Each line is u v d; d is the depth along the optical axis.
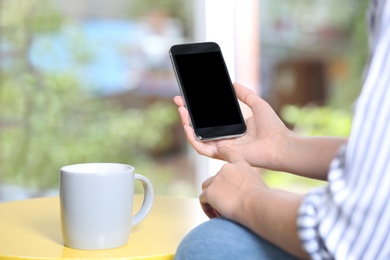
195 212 1.39
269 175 3.29
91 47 3.17
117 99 3.21
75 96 3.16
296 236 0.87
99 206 1.12
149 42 3.21
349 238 0.81
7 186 3.13
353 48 3.37
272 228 0.91
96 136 3.18
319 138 1.21
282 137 1.23
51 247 1.14
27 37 3.11
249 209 0.95
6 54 3.11
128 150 3.22
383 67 0.82
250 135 1.27
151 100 3.23
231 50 2.88
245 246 0.96
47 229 1.26
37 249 1.13
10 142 3.12
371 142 0.81
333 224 0.82
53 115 3.14
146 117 3.23
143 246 1.15
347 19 3.37
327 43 3.37
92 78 3.17
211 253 0.96
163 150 3.24
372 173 0.80
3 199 3.12
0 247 1.14
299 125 3.39
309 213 0.85
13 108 3.12
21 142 3.13
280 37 3.29
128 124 3.21
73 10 3.15
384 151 0.80
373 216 0.80
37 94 3.13
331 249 0.82
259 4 3.23
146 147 3.23
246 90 1.30
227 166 1.03
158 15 3.19
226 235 0.97
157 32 3.20
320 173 1.19
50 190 3.14
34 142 3.13
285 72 3.32
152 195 1.23
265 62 3.26
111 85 3.19
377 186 0.80
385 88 0.81
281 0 3.28
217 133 1.25
